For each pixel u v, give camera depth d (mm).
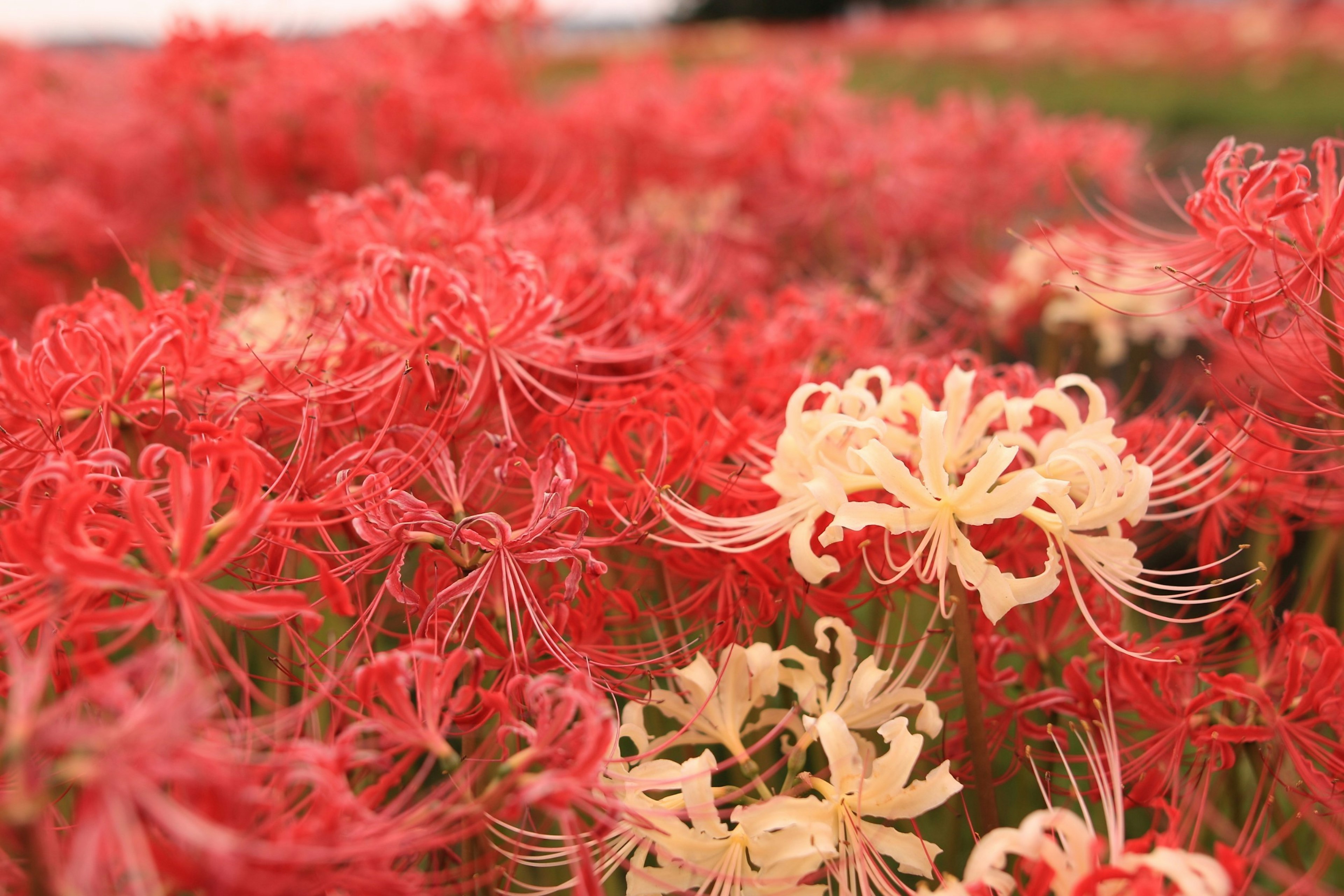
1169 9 3322
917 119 1134
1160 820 436
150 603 303
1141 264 485
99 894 259
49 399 388
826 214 969
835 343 569
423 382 434
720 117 1012
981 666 425
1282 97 2312
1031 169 1047
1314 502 480
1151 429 467
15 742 245
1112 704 413
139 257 879
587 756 295
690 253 785
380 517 367
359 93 977
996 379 464
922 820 491
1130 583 449
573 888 424
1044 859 303
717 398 510
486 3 1095
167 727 250
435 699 310
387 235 515
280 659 389
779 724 363
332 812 282
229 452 314
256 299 585
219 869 250
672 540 416
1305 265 406
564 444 376
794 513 393
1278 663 425
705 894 346
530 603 367
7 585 350
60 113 1096
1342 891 444
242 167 1047
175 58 910
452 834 303
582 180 990
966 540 365
